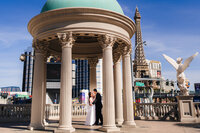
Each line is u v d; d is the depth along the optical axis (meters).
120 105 13.79
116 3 12.28
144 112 17.78
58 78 50.53
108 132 9.52
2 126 12.60
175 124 13.34
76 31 10.50
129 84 12.45
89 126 12.19
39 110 11.20
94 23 10.70
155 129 10.71
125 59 12.83
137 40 151.62
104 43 10.88
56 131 9.41
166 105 17.06
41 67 11.84
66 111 9.74
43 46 12.06
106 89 10.36
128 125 11.59
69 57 10.38
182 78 15.80
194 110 15.33
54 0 11.57
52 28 10.95
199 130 10.23
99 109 13.21
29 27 12.40
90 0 11.03
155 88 105.75
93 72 17.41
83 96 45.75
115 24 11.37
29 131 10.09
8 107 16.11
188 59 15.63
